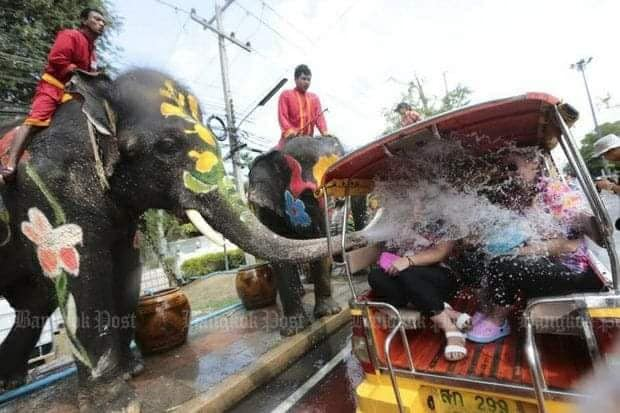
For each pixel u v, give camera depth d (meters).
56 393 3.85
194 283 13.68
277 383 3.80
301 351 4.40
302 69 5.49
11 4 7.47
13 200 3.08
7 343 4.04
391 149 2.38
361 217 5.36
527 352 1.59
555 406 1.68
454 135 2.37
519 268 2.19
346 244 2.92
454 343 2.23
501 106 1.95
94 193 3.10
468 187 2.50
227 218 3.10
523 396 1.78
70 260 2.96
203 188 3.11
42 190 2.96
